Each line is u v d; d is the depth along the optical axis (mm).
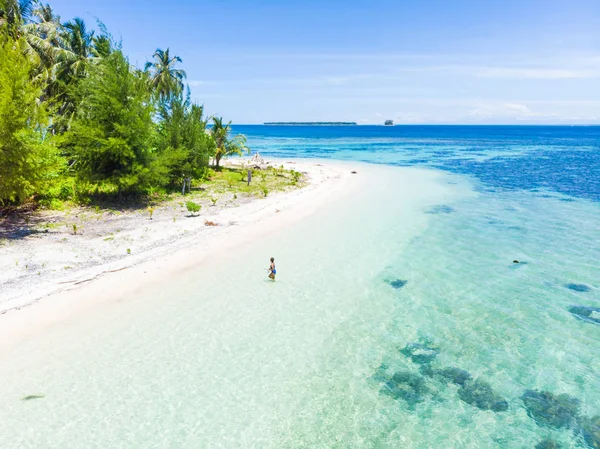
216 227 28094
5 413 11297
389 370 13812
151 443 10562
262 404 12102
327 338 15539
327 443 10797
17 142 24141
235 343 14992
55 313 16281
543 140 172000
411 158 87000
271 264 20172
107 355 13961
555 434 11188
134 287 18922
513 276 21156
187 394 12344
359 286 19922
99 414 11430
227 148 54375
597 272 21609
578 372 13703
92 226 26891
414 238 27328
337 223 30609
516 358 14461
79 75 37000
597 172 61438
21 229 25516
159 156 35219
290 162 73188
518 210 35562
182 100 42031
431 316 17250
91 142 30641
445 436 11133
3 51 24906
